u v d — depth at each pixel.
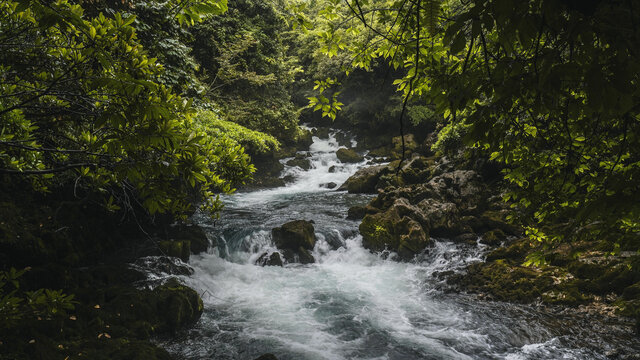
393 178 14.61
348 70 2.84
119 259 6.94
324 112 2.87
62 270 5.26
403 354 5.09
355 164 21.03
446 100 1.44
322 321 5.99
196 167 1.75
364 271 8.11
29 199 5.96
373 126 24.14
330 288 7.24
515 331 5.57
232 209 12.02
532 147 2.79
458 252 8.39
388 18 2.38
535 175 2.95
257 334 5.55
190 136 1.79
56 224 6.02
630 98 1.00
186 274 7.12
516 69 1.26
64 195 6.47
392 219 9.05
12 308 2.13
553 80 1.08
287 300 6.73
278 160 20.86
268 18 21.42
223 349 5.13
